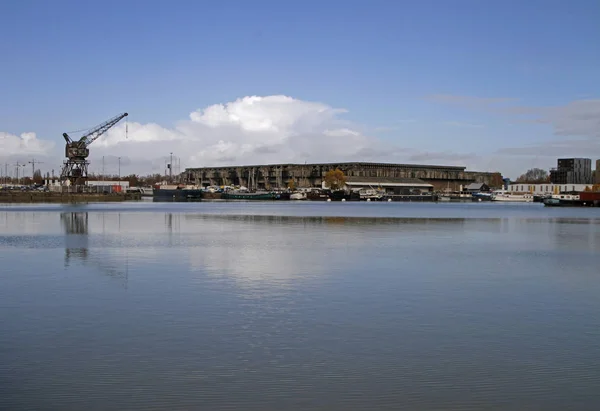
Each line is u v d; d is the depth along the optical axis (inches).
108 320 832.3
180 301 958.4
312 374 619.8
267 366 642.8
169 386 584.7
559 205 6771.7
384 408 537.0
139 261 1424.7
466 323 829.8
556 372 630.5
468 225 2957.7
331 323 823.1
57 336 751.7
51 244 1823.3
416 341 739.4
